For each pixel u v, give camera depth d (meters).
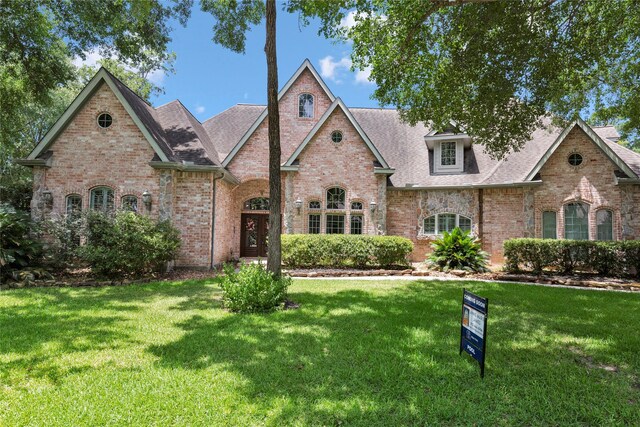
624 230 13.70
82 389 3.64
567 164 14.65
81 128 13.16
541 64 9.07
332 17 9.16
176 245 11.92
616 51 10.34
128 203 13.05
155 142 12.95
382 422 3.10
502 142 10.84
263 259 17.23
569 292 9.44
